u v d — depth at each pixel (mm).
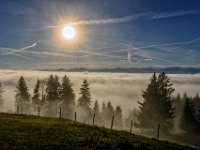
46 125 30688
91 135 26844
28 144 21875
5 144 21391
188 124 74812
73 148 21703
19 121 32812
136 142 26281
